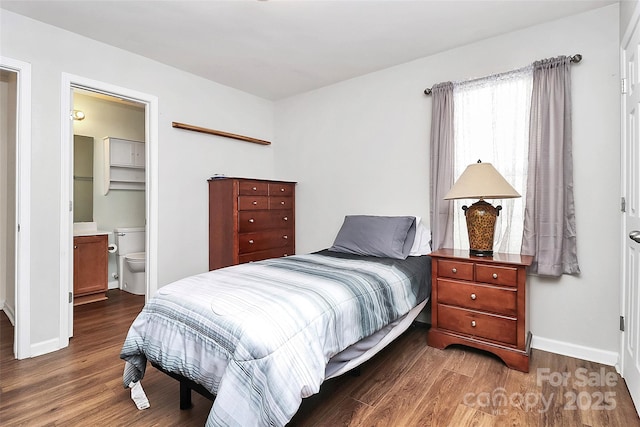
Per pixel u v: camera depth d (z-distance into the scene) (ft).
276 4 7.19
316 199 12.44
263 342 4.11
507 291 7.02
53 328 7.93
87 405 5.67
